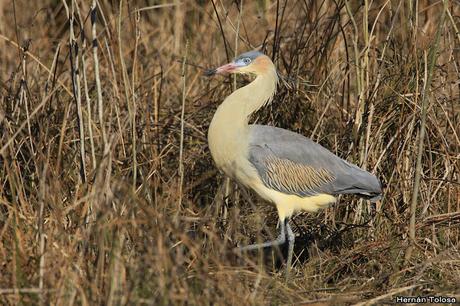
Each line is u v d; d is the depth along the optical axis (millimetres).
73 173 11594
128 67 14922
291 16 16547
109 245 9219
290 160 11062
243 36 16344
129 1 14008
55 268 8781
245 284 9617
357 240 11609
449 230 11492
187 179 12977
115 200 10156
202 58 15938
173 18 16953
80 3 16734
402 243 11086
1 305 8656
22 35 16984
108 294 8352
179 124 13547
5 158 10227
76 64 10766
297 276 10930
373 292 10156
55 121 12742
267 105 12703
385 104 12328
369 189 11062
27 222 9867
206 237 10922
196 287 8883
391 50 13281
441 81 13047
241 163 11031
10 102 12656
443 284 10172
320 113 13070
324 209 12125
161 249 8648
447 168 12000
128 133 12695
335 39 13281
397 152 12109
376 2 15148
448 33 13039
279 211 11211
